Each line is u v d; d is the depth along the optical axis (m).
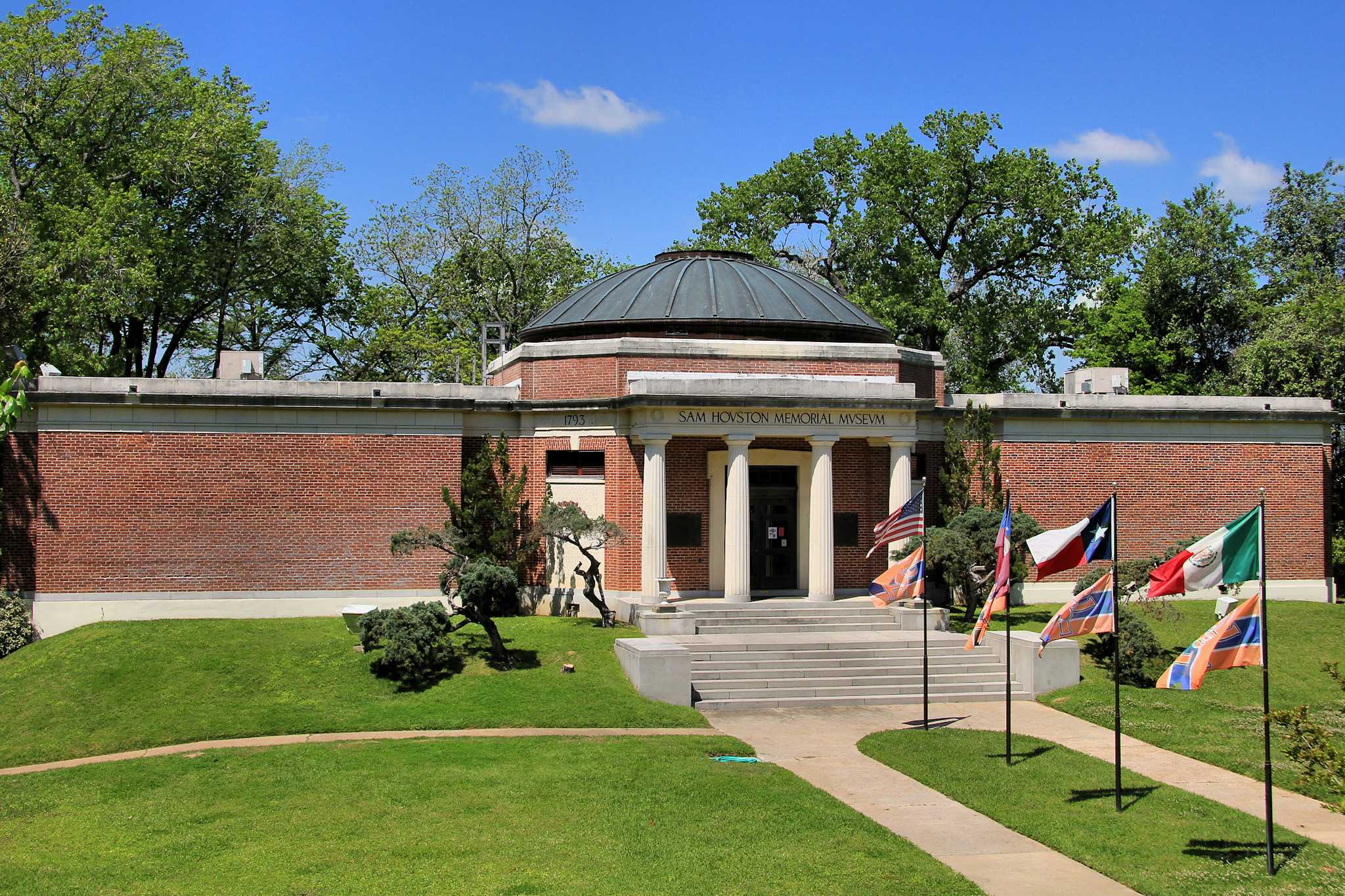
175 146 49.53
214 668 30.31
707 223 69.00
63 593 34.56
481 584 30.39
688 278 40.50
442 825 19.44
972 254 61.38
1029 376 75.69
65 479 34.69
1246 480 41.62
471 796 21.05
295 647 31.75
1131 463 40.91
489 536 36.25
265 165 54.03
